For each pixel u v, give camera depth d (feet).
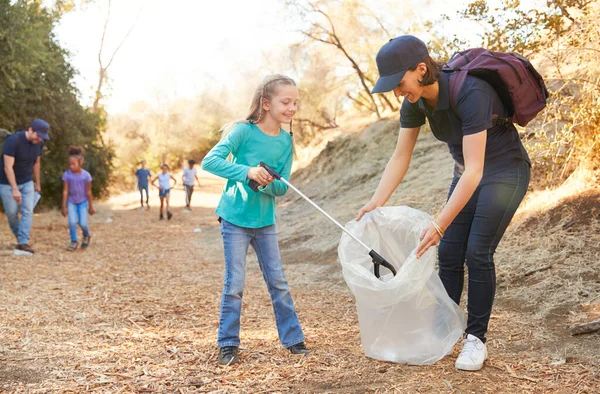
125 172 113.80
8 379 9.80
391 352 10.34
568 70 20.76
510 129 9.89
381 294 9.82
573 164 19.13
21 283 19.35
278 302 11.30
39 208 48.73
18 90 41.29
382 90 9.27
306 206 39.88
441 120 9.85
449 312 10.15
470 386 9.11
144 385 9.56
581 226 16.14
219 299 17.30
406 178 30.37
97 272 22.44
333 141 52.29
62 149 48.49
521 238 16.74
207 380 9.78
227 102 78.74
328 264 21.77
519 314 12.60
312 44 60.13
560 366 9.68
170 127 128.47
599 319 10.91
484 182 9.90
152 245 31.78
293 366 10.41
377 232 10.60
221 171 10.51
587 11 16.56
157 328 13.65
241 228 11.08
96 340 12.47
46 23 43.16
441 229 9.37
